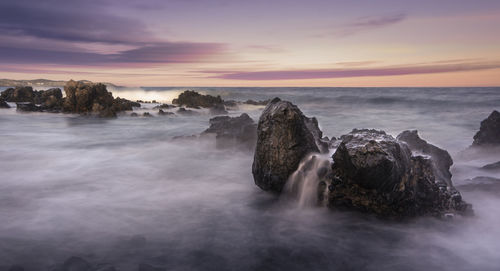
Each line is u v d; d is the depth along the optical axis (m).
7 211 6.79
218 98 39.81
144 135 18.88
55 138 17.38
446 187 6.56
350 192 6.39
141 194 8.04
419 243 5.51
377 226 6.09
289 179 7.21
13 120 24.52
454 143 16.72
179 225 6.24
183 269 4.79
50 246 5.33
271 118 7.38
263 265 4.95
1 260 4.88
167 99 55.84
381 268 4.86
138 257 5.06
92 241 5.53
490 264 4.91
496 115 12.60
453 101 40.56
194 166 10.91
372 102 45.28
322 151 8.20
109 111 27.66
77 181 9.16
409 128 22.58
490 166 9.74
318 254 5.25
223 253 5.25
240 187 8.55
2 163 11.41
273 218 6.59
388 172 5.63
